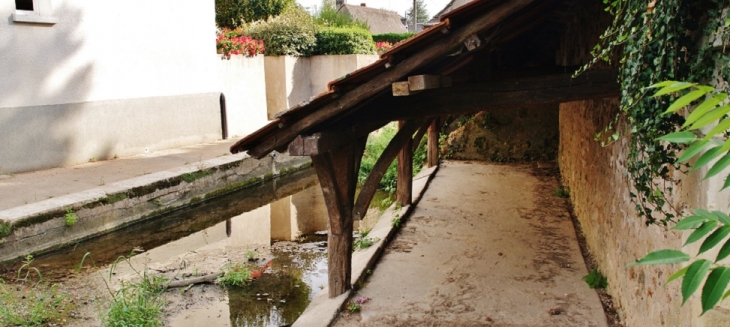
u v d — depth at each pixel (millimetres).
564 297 4641
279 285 5738
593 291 4746
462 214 7551
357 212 4602
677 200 2660
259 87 14867
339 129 3990
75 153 9695
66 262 6398
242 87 14164
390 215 7508
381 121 4105
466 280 5102
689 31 2475
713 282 1096
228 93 13633
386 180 10875
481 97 3867
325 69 17766
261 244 7367
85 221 7258
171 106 11758
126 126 10688
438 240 6387
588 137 6148
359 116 4117
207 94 12805
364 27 22344
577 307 4430
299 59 17250
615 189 4406
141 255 6785
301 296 5441
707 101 1165
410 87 3271
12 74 8570
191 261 6539
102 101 10148
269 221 8719
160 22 11375
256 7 19297
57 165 9375
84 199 7262
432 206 8023
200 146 12156
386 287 4984
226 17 19188
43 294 5270
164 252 6930
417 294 4805
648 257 1232
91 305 5051
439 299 4684
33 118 8930
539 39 9047
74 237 7109
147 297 5160
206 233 7957
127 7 10555
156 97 11352
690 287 1116
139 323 4570
